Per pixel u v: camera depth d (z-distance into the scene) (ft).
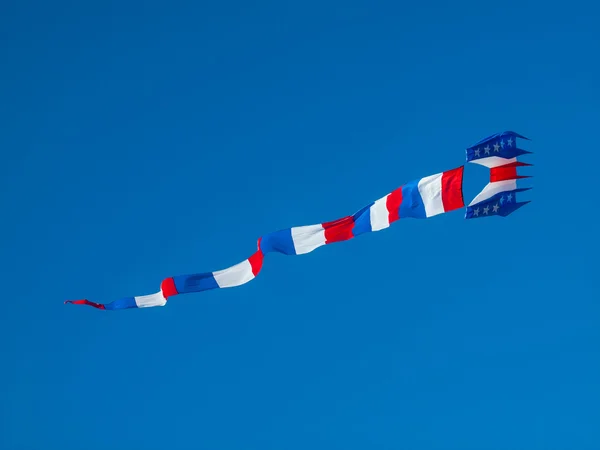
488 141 63.52
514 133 63.31
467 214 64.28
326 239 71.15
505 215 64.54
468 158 63.82
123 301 76.89
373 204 69.21
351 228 70.38
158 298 76.79
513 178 63.77
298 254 72.38
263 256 73.00
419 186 66.44
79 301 76.18
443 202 65.92
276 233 72.23
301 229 71.82
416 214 67.10
